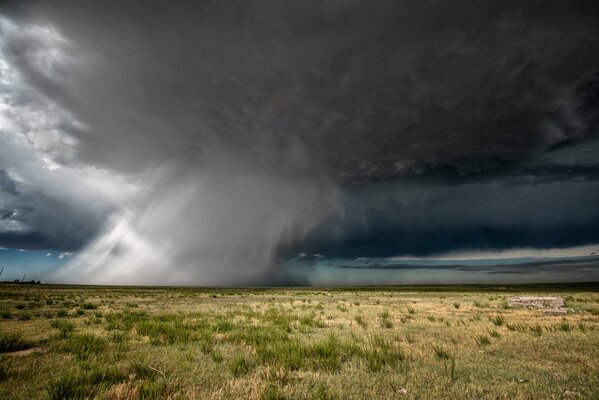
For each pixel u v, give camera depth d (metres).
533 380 6.11
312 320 15.09
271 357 7.71
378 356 7.61
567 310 19.98
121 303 28.59
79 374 6.26
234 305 26.91
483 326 13.26
